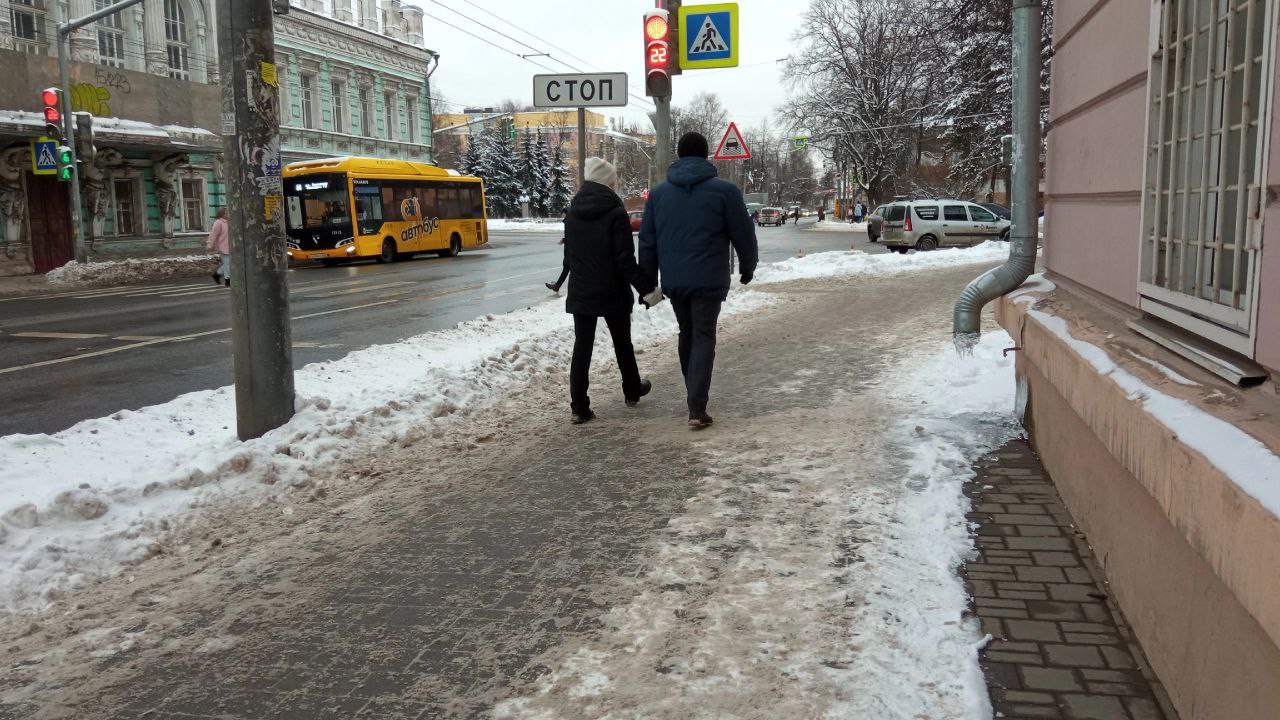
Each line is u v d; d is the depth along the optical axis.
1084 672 2.98
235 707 2.95
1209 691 2.43
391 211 28.75
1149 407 2.74
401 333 12.24
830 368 8.40
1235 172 2.70
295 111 39.97
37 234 25.23
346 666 3.18
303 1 40.97
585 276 6.41
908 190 56.78
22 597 3.81
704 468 5.32
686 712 2.79
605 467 5.44
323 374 8.30
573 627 3.40
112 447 5.83
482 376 7.70
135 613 3.67
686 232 6.09
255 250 5.79
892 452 5.47
